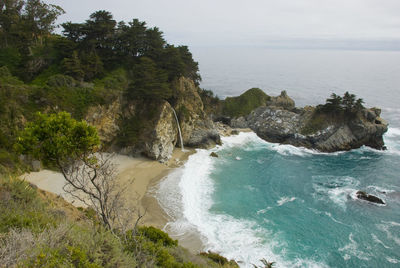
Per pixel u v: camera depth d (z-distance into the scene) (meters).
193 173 57.09
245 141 81.94
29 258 9.72
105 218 17.41
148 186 49.59
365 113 76.31
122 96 64.12
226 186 52.44
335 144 74.06
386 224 41.25
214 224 39.94
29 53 67.81
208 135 75.69
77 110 56.50
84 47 69.19
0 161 42.72
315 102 147.12
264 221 41.38
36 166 46.28
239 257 33.62
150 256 15.79
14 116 49.81
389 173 59.72
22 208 15.47
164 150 63.16
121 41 72.25
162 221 39.66
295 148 76.19
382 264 33.59
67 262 10.02
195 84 94.56
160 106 64.94
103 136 60.53
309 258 34.19
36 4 72.00
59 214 17.72
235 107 102.94
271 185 53.53
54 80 57.53
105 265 11.42
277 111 87.81
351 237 38.28
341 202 47.38
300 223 41.16
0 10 70.94
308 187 53.03
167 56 72.75
